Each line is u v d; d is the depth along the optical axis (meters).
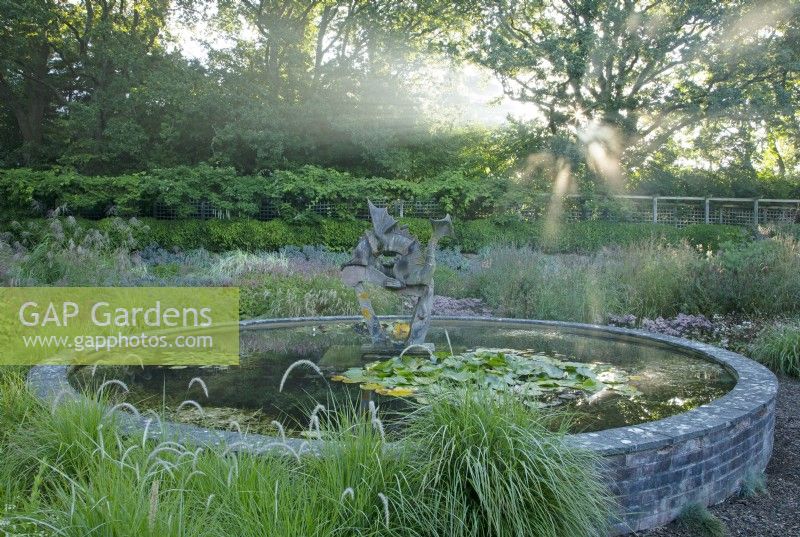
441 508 2.40
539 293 8.88
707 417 3.34
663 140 20.78
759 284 8.61
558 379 4.44
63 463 2.66
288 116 19.56
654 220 19.59
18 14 18.23
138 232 15.54
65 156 19.73
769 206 21.17
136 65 20.09
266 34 19.67
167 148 20.89
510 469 2.41
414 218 17.22
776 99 18.55
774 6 17.58
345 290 8.89
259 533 2.04
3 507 2.32
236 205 16.75
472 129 23.14
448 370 4.46
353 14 20.70
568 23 20.36
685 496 3.12
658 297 8.96
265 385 4.23
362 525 2.28
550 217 18.41
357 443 2.47
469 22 21.81
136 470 2.12
